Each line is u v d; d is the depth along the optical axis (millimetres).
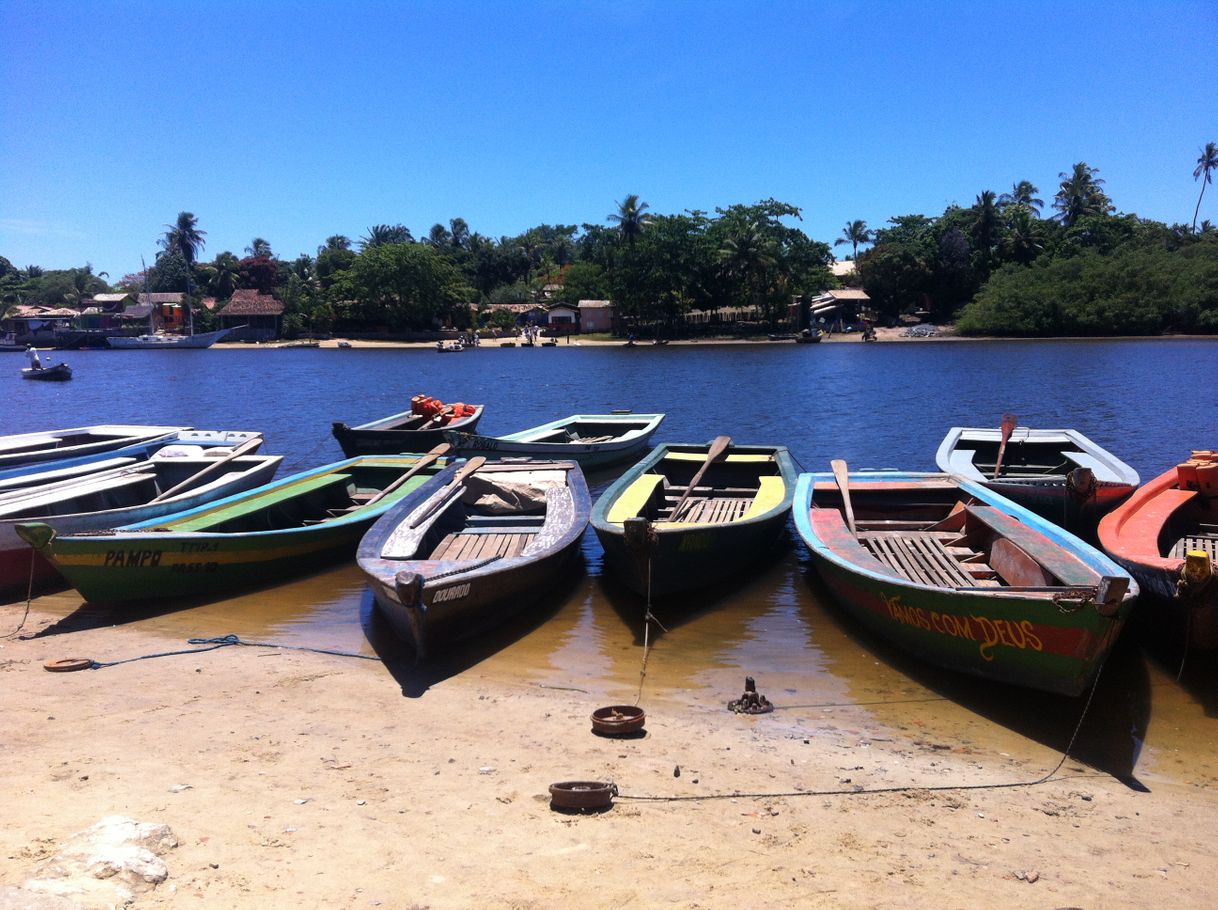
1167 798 6793
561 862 5445
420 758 7160
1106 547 10422
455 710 8352
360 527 13500
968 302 89875
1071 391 39250
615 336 94250
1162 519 11516
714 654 10055
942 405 35375
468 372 57875
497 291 113812
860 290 96500
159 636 10531
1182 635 9188
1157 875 5578
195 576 11641
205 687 8875
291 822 5863
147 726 7770
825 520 12258
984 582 10273
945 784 6945
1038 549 9750
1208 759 7520
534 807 6250
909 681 9250
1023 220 88625
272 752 7211
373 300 95062
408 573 9141
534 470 15383
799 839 5895
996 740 7855
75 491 13477
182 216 109812
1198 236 93125
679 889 5160
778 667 9648
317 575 13023
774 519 12617
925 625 9086
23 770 6672
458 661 9781
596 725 7805
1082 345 72250
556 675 9391
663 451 17172
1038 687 8219
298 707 8352
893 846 5852
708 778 6902
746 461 16359
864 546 11680
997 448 18578
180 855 5281
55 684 8906
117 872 4750
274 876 5109
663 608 11656
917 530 12812
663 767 7094
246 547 11875
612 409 36250
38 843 5242
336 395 43562
